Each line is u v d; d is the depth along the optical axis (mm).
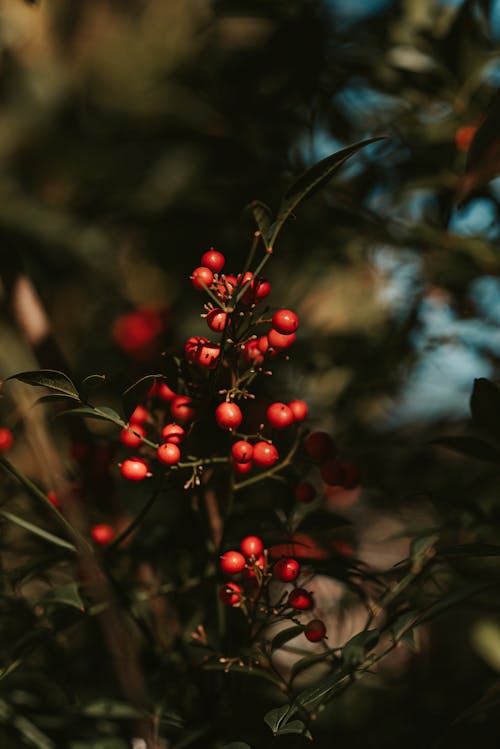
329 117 677
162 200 725
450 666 668
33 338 536
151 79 962
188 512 550
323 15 666
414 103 665
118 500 548
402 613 473
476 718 526
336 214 674
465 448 515
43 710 550
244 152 688
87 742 517
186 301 805
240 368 508
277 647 483
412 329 708
